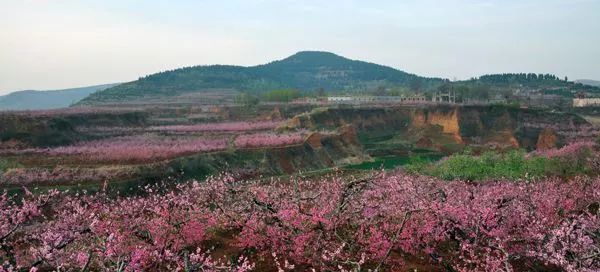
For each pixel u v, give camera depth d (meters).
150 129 124.81
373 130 148.75
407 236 22.84
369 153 115.62
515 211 25.03
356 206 26.30
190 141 98.12
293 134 106.62
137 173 59.06
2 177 51.03
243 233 23.56
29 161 66.44
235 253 22.59
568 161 53.44
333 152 102.62
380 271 20.55
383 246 22.12
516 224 24.56
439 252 23.31
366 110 155.88
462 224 22.98
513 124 136.88
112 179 55.91
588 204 31.25
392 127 152.88
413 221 23.94
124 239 21.02
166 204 25.05
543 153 69.75
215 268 17.12
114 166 61.22
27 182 51.28
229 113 177.88
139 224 23.25
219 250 23.11
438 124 144.00
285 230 22.72
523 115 141.75
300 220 22.67
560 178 48.03
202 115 172.00
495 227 23.05
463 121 139.50
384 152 119.19
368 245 22.78
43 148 84.00
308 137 98.75
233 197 27.77
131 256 16.89
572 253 18.88
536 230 22.38
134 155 72.62
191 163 70.12
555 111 152.62
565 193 32.28
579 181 37.78
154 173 60.88
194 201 28.84
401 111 159.25
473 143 130.88
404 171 60.16
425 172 56.62
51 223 23.38
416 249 23.11
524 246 22.69
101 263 16.20
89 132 109.56
